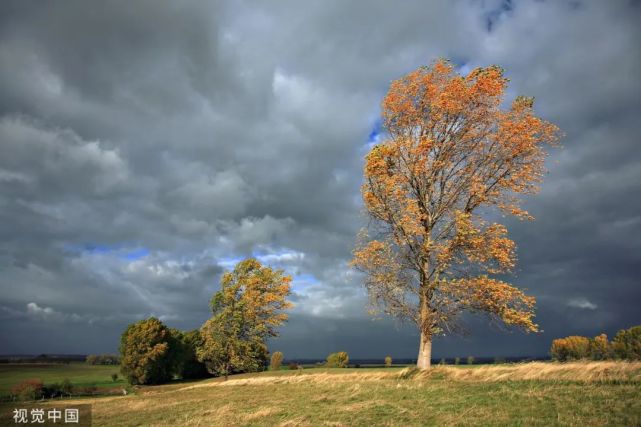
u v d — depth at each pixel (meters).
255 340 56.09
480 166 28.94
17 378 84.75
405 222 27.58
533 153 27.95
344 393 22.84
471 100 28.20
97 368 121.56
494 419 13.91
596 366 21.52
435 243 28.12
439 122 29.05
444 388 21.33
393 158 29.58
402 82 30.03
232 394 28.64
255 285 56.66
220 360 56.41
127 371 66.50
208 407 22.97
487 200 28.28
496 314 26.77
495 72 27.64
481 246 26.41
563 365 23.11
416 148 28.30
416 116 29.72
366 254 28.75
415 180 29.56
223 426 16.69
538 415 13.96
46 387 51.97
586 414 13.55
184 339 75.56
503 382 21.45
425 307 28.88
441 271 28.08
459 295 26.83
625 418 12.61
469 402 17.12
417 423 14.50
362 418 16.03
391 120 30.53
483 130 28.53
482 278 26.25
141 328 68.19
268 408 20.11
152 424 19.28
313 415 17.42
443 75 29.25
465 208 28.72
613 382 18.41
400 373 28.33
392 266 28.78
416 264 28.94
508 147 27.94
